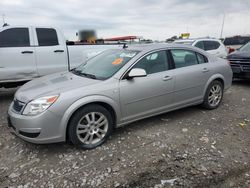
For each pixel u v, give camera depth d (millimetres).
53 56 6656
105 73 4031
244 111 5273
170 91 4430
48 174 3049
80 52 7117
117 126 3943
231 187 2756
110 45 7684
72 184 2848
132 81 3938
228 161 3260
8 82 6168
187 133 4141
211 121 4680
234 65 7820
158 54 4379
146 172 3041
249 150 3561
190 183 2820
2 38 6004
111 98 3715
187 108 5422
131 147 3680
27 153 3564
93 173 3047
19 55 6148
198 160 3285
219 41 11492
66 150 3623
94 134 3691
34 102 3299
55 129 3340
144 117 4234
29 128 3264
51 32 6652
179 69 4574
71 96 3400
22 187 2811
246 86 7867
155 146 3693
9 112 3615
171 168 3113
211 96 5242
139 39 11523
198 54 5027
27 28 6320
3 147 3760
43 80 4191
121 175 2992
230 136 4023
